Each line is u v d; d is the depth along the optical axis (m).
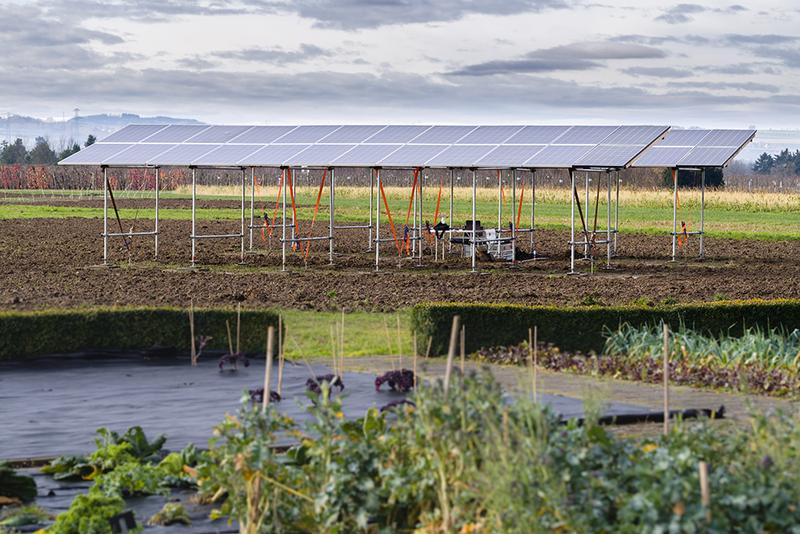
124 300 21.80
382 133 30.70
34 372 16.12
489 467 7.20
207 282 25.50
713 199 62.19
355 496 8.20
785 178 137.62
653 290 24.86
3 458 11.33
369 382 15.27
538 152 27.98
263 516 8.23
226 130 32.53
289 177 30.11
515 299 22.86
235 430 12.34
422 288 24.80
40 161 135.75
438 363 16.58
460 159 28.11
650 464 7.53
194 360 16.83
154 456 10.98
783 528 7.11
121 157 30.31
